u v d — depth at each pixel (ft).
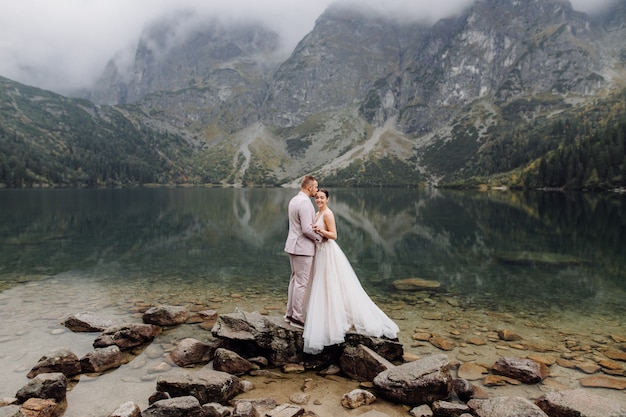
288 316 33.06
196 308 46.03
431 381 24.26
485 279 65.67
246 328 31.86
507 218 181.88
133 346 33.58
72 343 33.99
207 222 167.73
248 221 174.60
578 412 21.21
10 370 28.48
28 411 21.77
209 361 31.19
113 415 20.80
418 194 542.57
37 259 78.84
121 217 181.68
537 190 539.70
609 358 32.30
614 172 446.19
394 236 125.59
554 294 55.52
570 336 37.91
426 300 51.62
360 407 24.08
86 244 100.83
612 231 131.64
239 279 62.54
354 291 31.91
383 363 27.35
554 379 28.07
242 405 22.59
